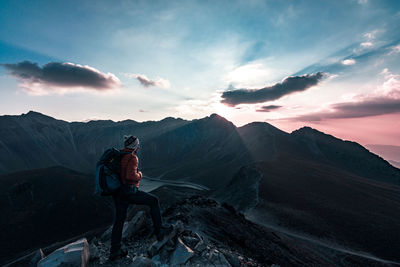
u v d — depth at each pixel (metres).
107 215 154.88
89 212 155.88
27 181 180.62
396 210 88.81
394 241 58.03
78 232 132.00
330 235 59.59
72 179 196.75
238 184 125.44
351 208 86.75
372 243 57.16
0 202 154.38
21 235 126.94
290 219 69.12
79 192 176.75
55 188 181.12
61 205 159.25
